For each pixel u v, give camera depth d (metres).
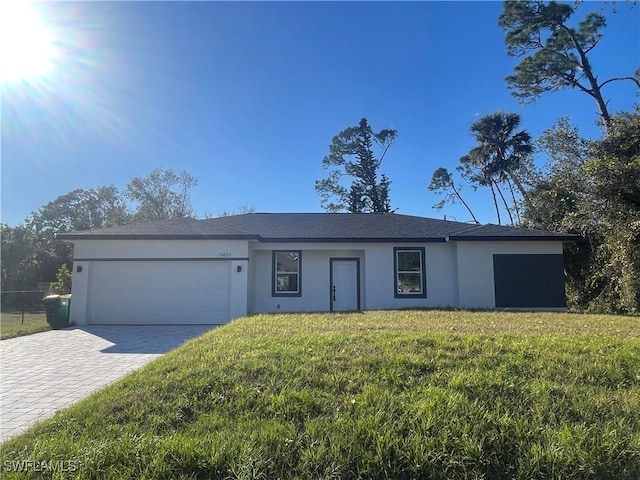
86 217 49.31
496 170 31.97
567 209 20.67
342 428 3.72
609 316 11.97
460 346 5.80
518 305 16.61
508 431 3.64
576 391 4.39
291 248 17.09
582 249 20.17
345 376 4.76
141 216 38.84
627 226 15.70
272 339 6.70
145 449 3.47
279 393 4.39
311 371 4.90
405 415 3.87
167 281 15.18
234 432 3.72
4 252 35.03
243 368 5.02
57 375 6.96
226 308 15.09
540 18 24.06
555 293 16.66
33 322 16.34
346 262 17.64
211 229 16.12
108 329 13.48
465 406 3.99
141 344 10.22
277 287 17.38
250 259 16.25
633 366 5.07
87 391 5.99
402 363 5.06
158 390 4.58
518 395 4.27
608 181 15.70
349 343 6.10
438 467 3.28
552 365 5.06
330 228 18.20
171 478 3.19
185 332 12.63
